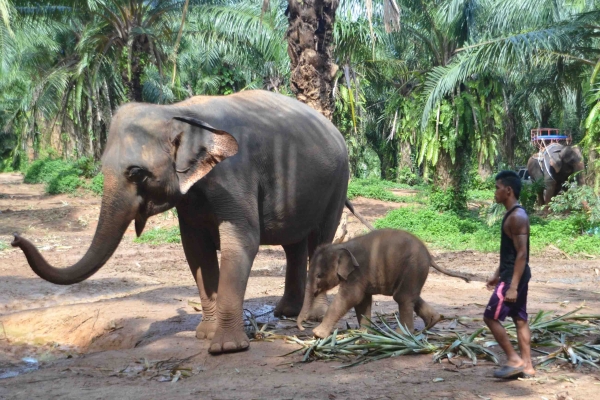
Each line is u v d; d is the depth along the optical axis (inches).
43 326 316.2
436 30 896.3
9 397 197.6
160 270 506.0
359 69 1167.6
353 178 1497.3
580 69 824.3
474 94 845.8
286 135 260.2
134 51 864.9
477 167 1450.5
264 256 593.0
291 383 199.3
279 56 908.6
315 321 288.5
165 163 220.1
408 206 941.2
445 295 368.8
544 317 285.7
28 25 978.7
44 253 584.4
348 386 194.7
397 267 243.9
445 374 206.1
